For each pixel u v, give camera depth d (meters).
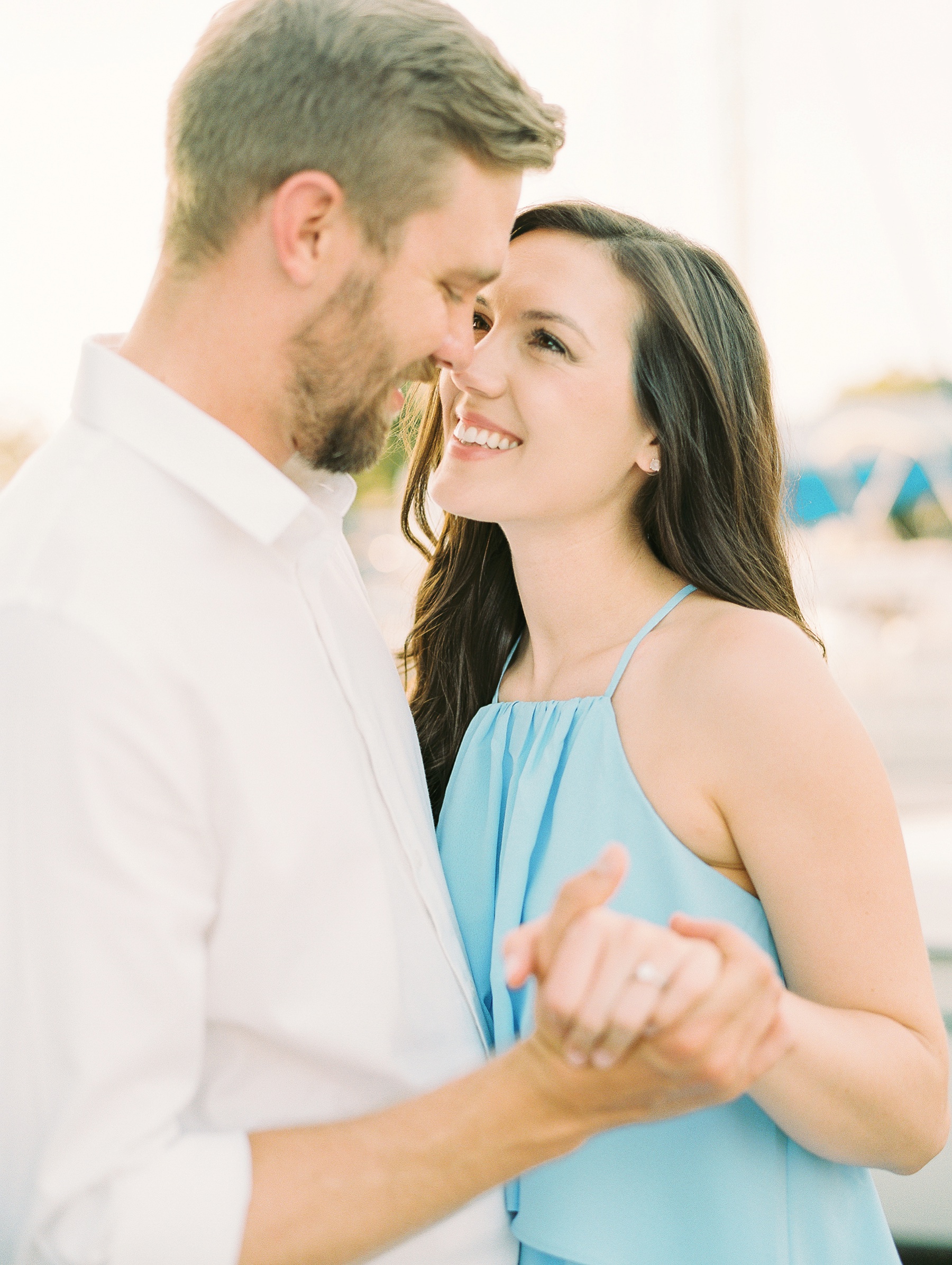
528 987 1.09
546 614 1.29
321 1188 0.77
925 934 2.30
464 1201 0.77
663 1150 1.03
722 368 1.25
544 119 0.97
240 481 0.93
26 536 0.87
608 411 1.20
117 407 0.94
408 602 1.73
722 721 1.04
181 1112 0.85
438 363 1.05
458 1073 1.02
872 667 8.85
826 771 0.99
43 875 0.78
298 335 0.96
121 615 0.83
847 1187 1.09
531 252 1.22
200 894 0.85
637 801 1.09
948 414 10.27
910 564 9.86
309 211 0.92
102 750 0.79
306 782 0.93
